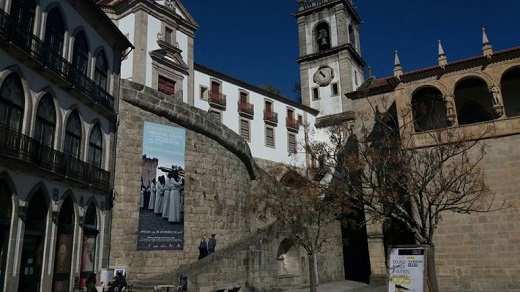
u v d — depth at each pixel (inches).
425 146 894.4
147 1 1189.1
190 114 876.6
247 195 1010.1
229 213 927.0
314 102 1951.3
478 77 926.4
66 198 619.2
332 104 1899.6
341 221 1145.4
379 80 1277.1
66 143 632.4
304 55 2016.5
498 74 906.7
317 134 1849.2
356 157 687.1
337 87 1905.8
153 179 789.2
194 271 657.6
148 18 1192.8
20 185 514.6
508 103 977.5
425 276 450.0
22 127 533.0
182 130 862.5
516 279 801.6
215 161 918.4
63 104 626.5
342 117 1780.3
